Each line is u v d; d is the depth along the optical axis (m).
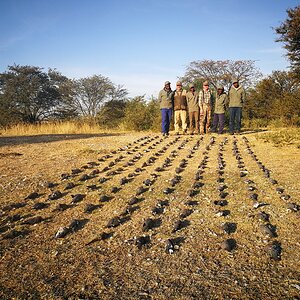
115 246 2.93
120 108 37.62
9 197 4.30
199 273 2.45
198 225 3.35
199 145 8.84
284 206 3.81
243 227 3.27
